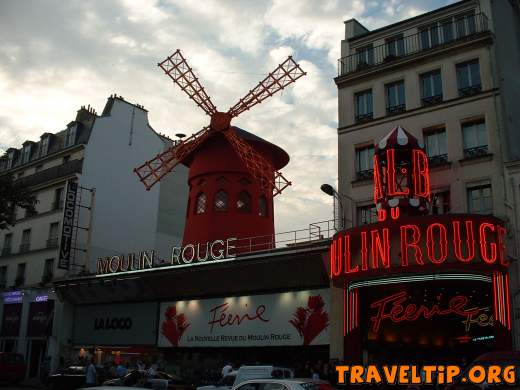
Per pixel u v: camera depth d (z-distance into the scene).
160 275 21.31
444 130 16.64
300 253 17.39
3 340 28.47
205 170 23.47
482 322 15.48
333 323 16.84
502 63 16.61
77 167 27.83
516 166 15.02
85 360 24.38
